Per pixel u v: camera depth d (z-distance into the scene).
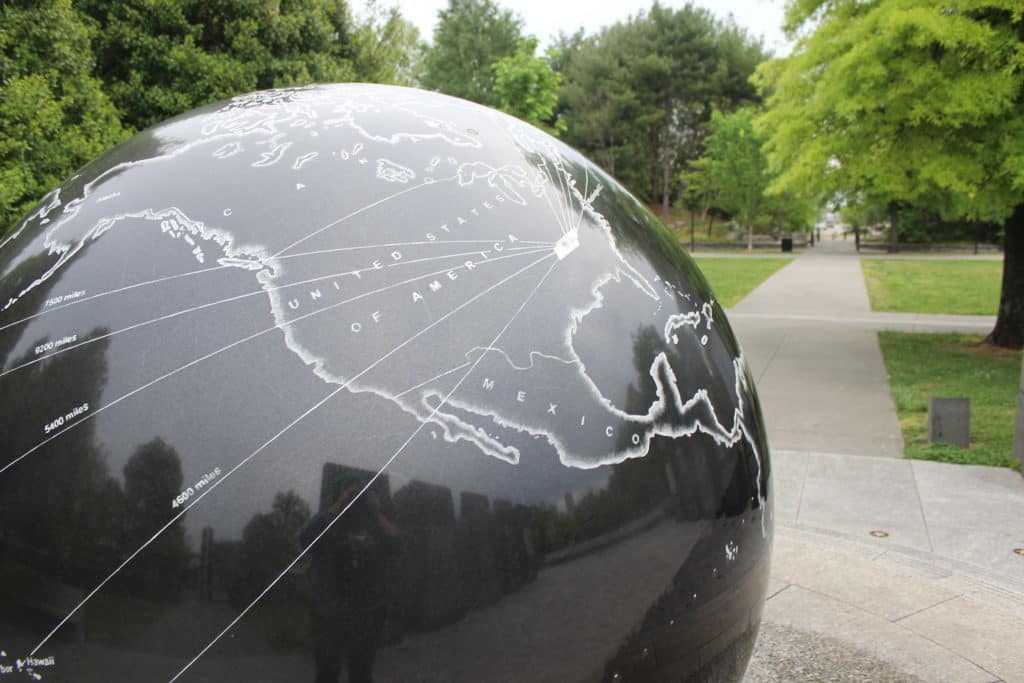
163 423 1.48
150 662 1.47
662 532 1.70
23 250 1.89
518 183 1.93
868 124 9.70
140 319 1.58
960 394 8.51
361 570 1.44
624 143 49.56
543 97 15.02
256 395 1.49
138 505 1.45
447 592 1.47
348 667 1.46
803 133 10.79
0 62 6.39
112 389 1.52
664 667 1.79
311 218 1.69
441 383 1.54
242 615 1.44
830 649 3.35
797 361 10.66
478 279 1.68
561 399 1.62
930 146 9.58
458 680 1.52
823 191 11.39
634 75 47.66
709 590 1.85
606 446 1.63
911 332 12.95
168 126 2.14
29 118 6.26
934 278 23.05
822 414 7.93
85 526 1.47
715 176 43.00
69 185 2.06
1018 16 8.42
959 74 8.97
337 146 1.87
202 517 1.44
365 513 1.45
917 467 6.09
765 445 2.17
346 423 1.48
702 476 1.80
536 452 1.56
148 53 9.55
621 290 1.85
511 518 1.51
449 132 2.00
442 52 39.75
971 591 3.83
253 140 1.91
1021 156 8.66
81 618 1.48
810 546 4.36
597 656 1.65
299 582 1.43
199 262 1.64
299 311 1.56
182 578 1.44
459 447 1.51
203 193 1.77
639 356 1.77
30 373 1.61
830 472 6.00
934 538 4.75
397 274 1.63
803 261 32.69
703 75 47.22
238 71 9.83
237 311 1.57
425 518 1.47
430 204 1.77
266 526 1.43
